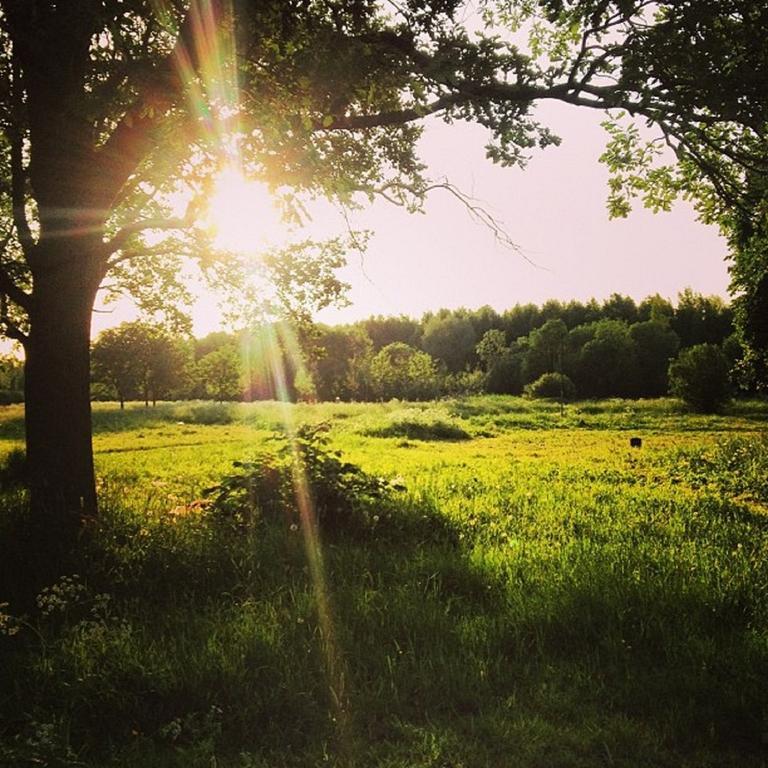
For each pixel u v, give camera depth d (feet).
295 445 31.94
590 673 16.01
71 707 13.98
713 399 157.58
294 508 28.50
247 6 22.06
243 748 13.06
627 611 18.57
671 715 14.08
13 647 16.72
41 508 26.78
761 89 23.50
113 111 22.77
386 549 26.08
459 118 27.76
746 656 16.29
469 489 44.21
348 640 16.90
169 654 15.76
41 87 26.12
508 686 15.57
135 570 21.86
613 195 33.78
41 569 21.54
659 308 304.71
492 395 229.25
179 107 22.16
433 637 17.43
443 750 12.96
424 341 341.21
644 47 24.31
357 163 32.37
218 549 23.59
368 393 250.98
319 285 33.37
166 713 14.10
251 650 15.80
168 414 139.54
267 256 33.01
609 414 151.53
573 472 56.90
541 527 31.76
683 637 17.44
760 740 13.64
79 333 28.50
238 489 30.55
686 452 73.36
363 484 31.53
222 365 232.53
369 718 14.14
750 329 90.07
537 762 12.69
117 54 21.57
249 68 23.40
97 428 118.62
